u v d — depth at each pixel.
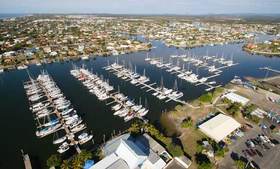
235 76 178.88
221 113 114.81
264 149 86.19
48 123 108.25
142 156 74.50
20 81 175.38
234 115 110.44
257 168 76.88
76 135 101.81
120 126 108.31
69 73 192.25
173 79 176.00
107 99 137.88
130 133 94.00
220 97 134.00
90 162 76.56
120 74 185.38
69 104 129.88
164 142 90.62
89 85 159.25
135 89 154.88
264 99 131.75
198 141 92.00
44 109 125.19
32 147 94.50
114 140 89.25
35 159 87.06
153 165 75.56
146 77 180.25
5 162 85.94
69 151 91.25
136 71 196.62
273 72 199.25
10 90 157.38
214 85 163.88
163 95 142.12
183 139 93.81
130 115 116.19
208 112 116.75
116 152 78.44
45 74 187.50
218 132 93.75
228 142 89.81
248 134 95.81
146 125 96.81
